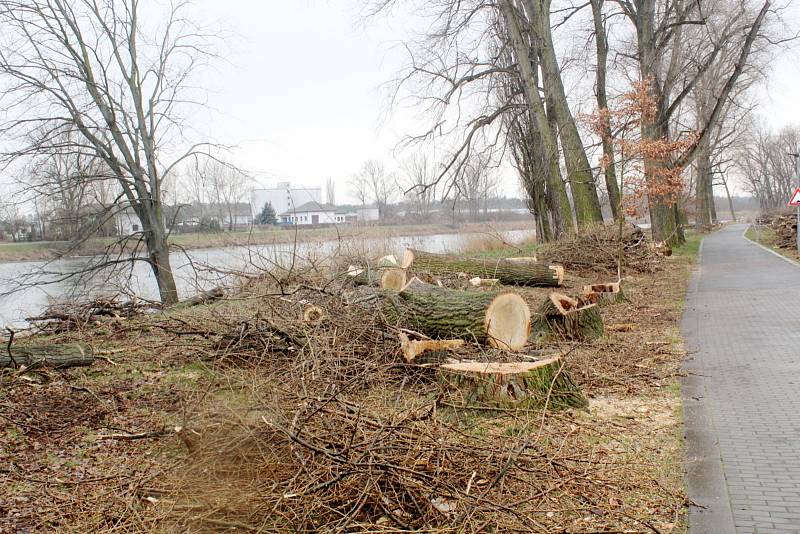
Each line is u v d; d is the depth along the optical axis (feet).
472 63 76.18
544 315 29.99
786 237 90.02
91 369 25.40
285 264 39.04
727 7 81.10
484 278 47.32
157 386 22.84
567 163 74.49
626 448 16.42
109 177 60.03
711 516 12.81
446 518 12.28
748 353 26.43
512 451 14.25
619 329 32.40
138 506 13.28
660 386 22.27
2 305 53.78
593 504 13.33
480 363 20.24
